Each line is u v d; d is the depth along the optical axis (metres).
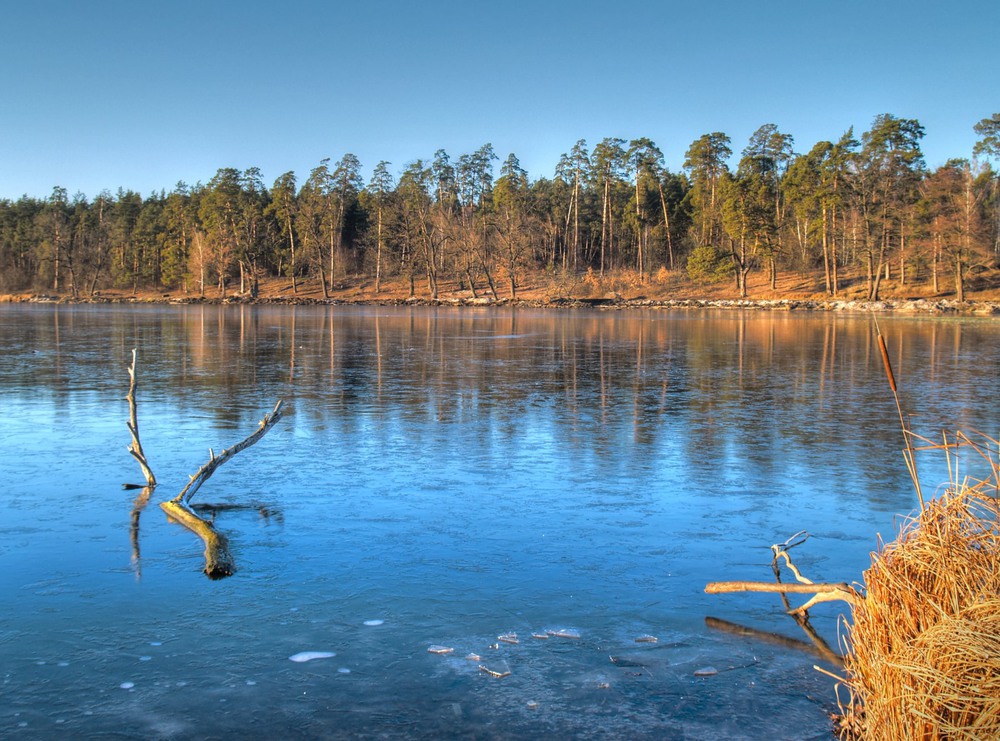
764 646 4.74
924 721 3.15
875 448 10.40
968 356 24.36
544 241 97.75
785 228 87.31
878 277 67.12
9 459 9.51
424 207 90.50
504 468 9.17
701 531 6.86
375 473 8.89
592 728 3.85
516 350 26.00
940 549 3.44
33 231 109.12
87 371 18.80
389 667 4.43
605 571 5.91
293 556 6.19
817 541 6.60
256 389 15.84
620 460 9.62
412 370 19.62
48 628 4.89
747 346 28.16
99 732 3.77
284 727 3.82
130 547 6.38
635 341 30.61
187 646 4.66
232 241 93.12
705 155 84.88
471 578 5.76
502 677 4.33
